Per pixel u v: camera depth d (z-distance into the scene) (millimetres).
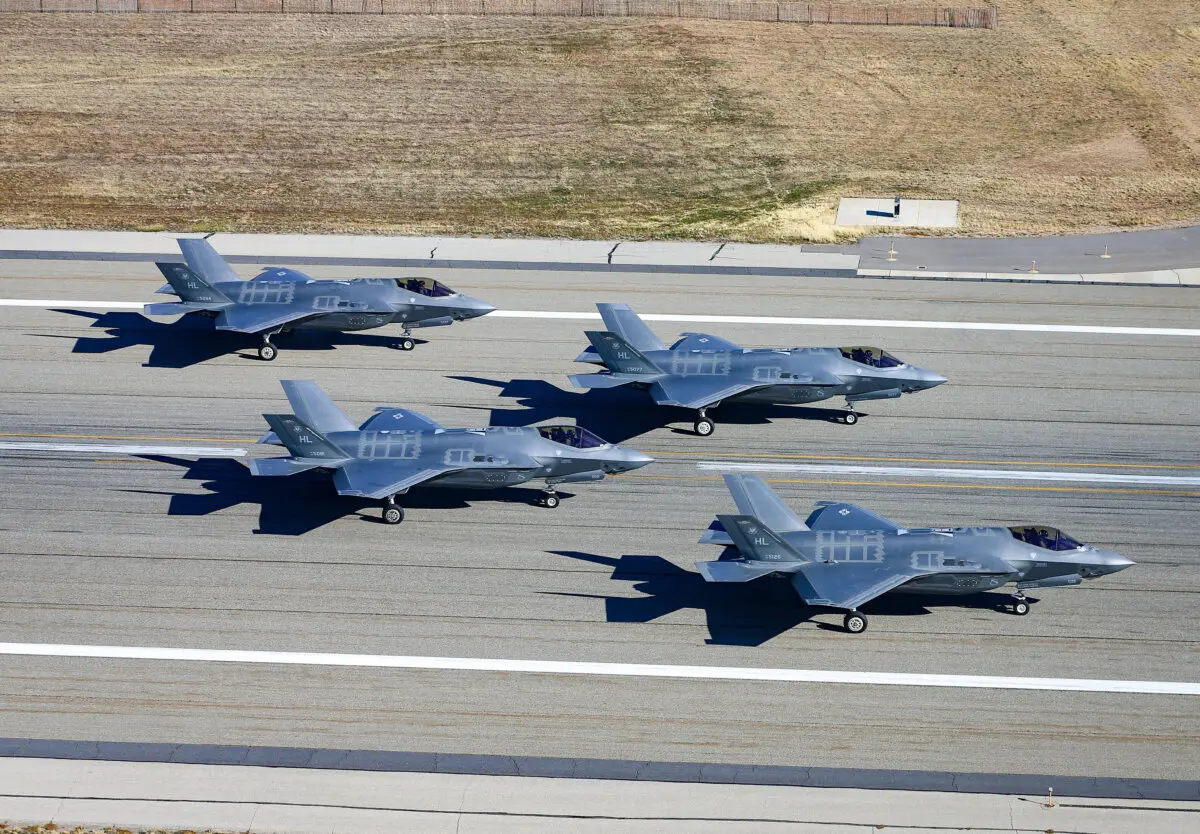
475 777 107875
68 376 175125
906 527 143500
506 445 144000
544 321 195000
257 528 142625
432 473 140500
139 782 106688
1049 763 110062
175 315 194375
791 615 129375
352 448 142375
